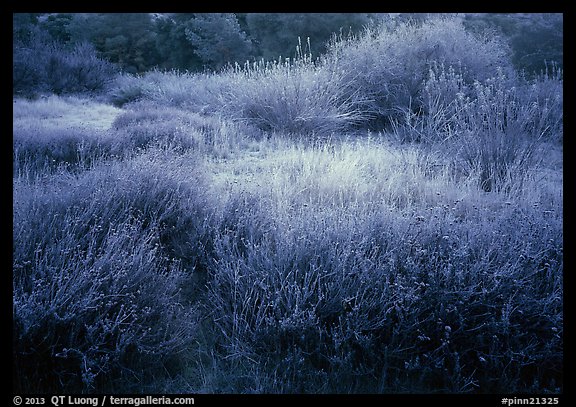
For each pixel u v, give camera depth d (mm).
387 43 9094
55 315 2432
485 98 6102
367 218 3555
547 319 2775
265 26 15586
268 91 8398
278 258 3164
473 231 3453
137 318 2666
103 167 4473
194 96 11445
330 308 2879
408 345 2734
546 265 3117
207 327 3047
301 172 5152
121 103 13516
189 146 6621
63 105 11664
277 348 2766
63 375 2488
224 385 2605
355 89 8602
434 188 4820
